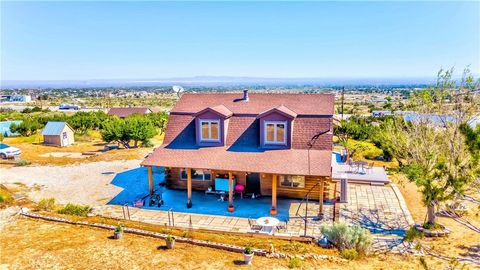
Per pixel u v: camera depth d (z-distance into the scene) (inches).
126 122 1883.6
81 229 737.0
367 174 1168.8
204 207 924.0
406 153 812.0
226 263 582.2
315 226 791.7
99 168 1374.3
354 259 609.0
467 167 480.7
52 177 1250.6
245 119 1023.6
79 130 2662.4
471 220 772.0
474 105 595.5
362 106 5895.7
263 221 735.1
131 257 597.9
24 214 821.9
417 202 944.3
